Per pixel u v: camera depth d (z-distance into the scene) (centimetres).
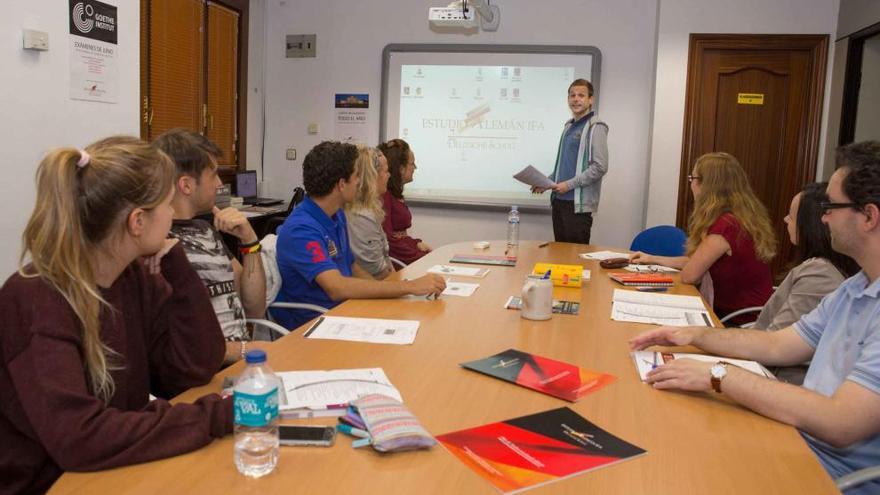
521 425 125
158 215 122
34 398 104
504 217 561
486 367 157
